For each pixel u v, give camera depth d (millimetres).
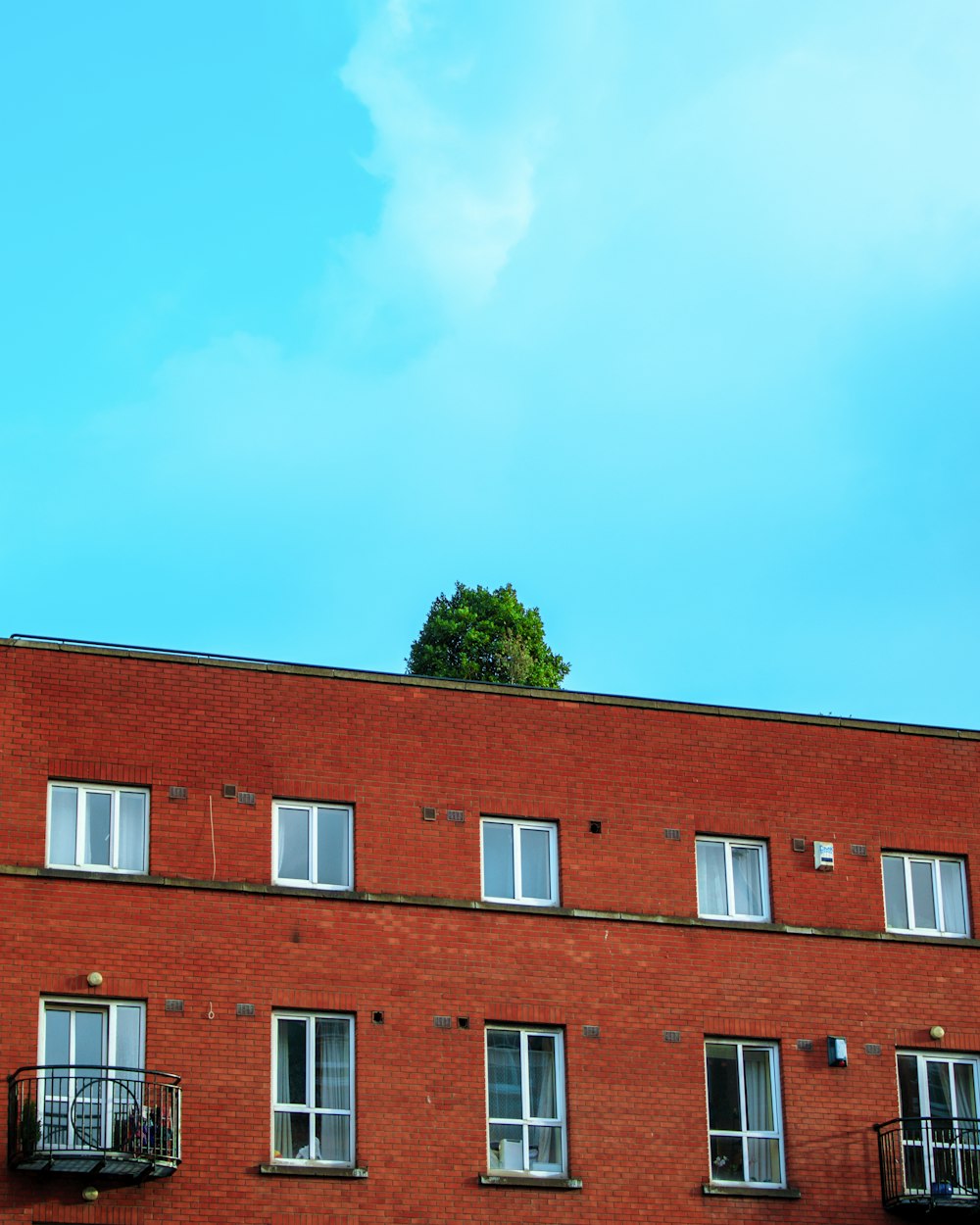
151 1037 32344
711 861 36469
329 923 33812
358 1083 33094
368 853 34531
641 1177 33812
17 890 32531
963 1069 36125
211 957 33062
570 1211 33312
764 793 36969
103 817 33625
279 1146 32531
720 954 35531
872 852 37125
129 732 34062
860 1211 34625
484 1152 33250
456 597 61156
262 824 34156
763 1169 34594
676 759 36719
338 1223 32219
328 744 34969
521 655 59188
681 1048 34750
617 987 34812
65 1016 32281
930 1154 35125
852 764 37625
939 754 38188
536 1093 34031
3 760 33250
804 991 35688
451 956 34188
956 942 36688
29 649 34031
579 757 36188
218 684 34781
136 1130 31203
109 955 32594
